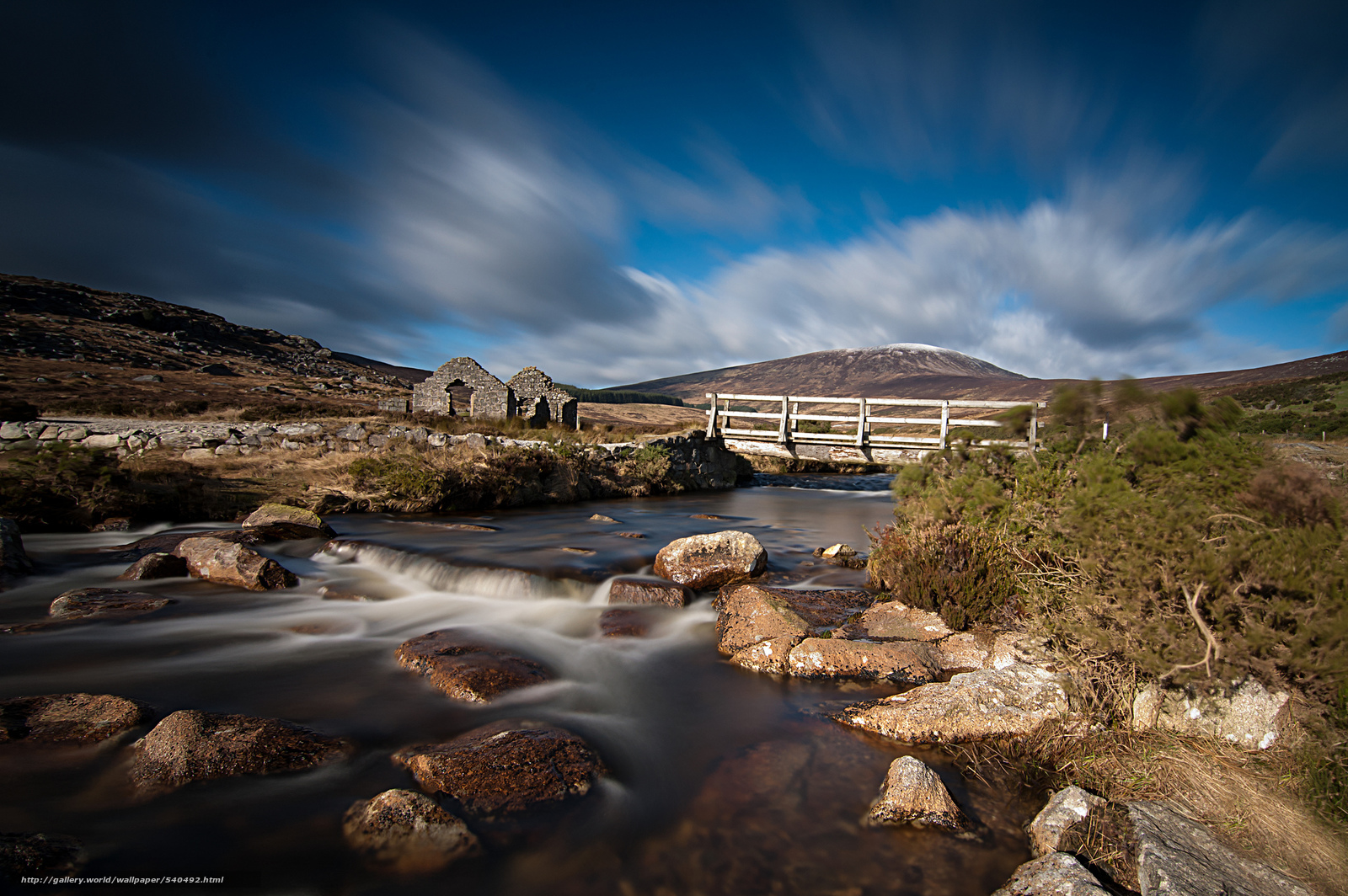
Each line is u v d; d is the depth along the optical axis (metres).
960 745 4.34
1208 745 3.91
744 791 3.96
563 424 33.97
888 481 30.36
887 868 3.24
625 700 5.36
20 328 61.75
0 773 3.85
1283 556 3.68
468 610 8.05
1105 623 4.40
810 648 5.86
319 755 4.22
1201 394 5.16
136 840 3.34
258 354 94.75
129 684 5.48
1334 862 2.88
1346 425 10.58
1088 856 3.08
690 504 19.25
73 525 11.33
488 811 3.62
